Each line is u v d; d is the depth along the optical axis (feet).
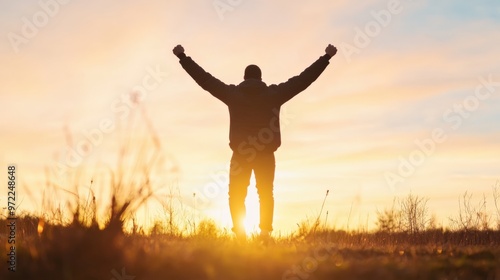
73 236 23.15
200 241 28.76
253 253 24.71
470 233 35.60
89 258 22.43
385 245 31.81
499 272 21.80
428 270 22.12
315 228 32.94
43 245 23.47
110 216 24.17
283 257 24.31
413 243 33.99
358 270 21.86
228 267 22.30
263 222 32.94
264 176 33.17
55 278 21.74
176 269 22.17
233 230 32.83
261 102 33.14
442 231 36.19
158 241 27.07
